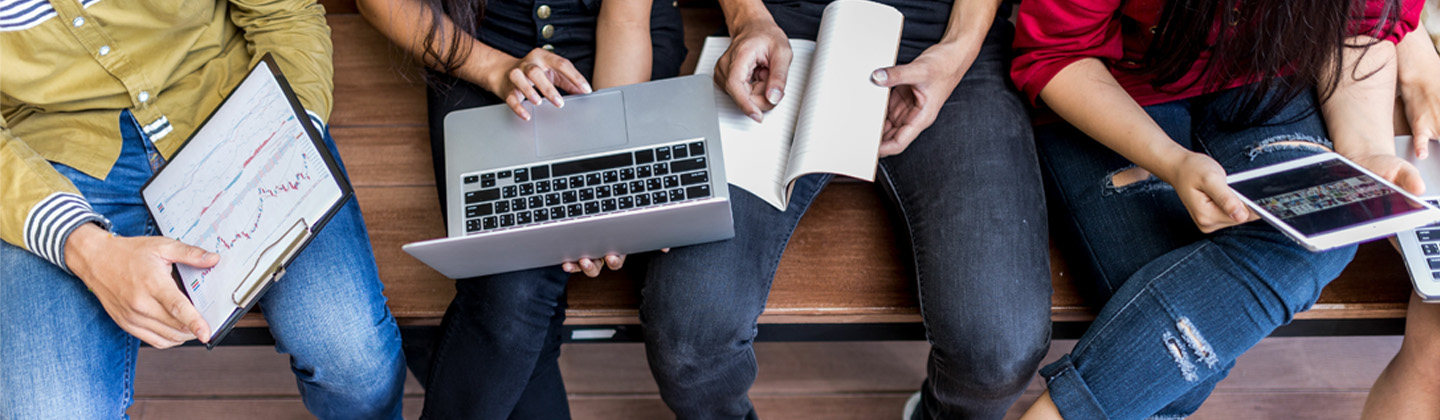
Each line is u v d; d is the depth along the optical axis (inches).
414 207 55.2
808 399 60.9
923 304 45.6
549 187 43.8
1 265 41.9
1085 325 51.3
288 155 38.3
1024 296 43.9
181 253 38.7
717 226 41.5
